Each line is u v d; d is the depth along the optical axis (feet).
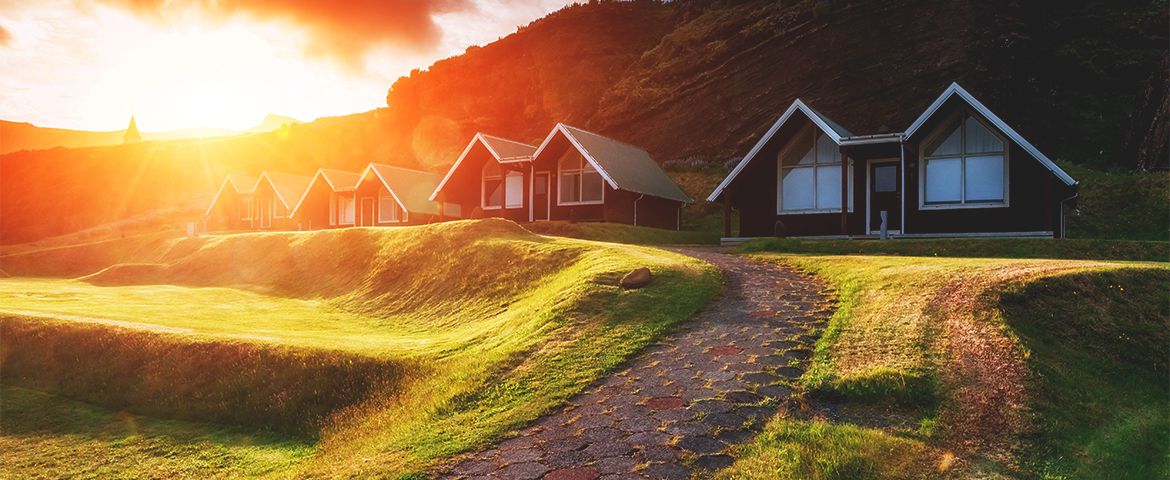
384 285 77.20
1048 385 30.04
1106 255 63.21
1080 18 163.63
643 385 33.42
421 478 27.17
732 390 32.04
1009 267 43.32
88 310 71.20
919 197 82.74
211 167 346.13
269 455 37.99
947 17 172.24
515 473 26.66
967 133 81.41
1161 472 26.13
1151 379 32.83
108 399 49.26
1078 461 25.76
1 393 51.49
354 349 46.83
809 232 90.63
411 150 284.82
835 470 24.80
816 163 91.15
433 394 37.24
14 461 39.68
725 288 49.39
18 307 72.43
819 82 180.45
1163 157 121.19
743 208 93.76
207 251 108.27
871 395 30.58
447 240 80.69
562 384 34.37
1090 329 35.65
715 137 185.98
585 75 247.09
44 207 346.33
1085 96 152.05
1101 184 120.47
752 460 26.05
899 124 164.14
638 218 119.24
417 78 313.94
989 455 25.89
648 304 44.70
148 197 335.47
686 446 27.50
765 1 222.89
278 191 164.35
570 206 117.19
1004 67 158.81
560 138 116.47
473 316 58.80
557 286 54.54
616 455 27.30
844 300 43.42
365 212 148.66
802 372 33.71
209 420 44.42
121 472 37.63
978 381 30.45
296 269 92.32
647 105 206.59
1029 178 78.48
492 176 127.44
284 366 46.47
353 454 33.32
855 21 183.93
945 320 36.45
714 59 203.41
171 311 71.77
